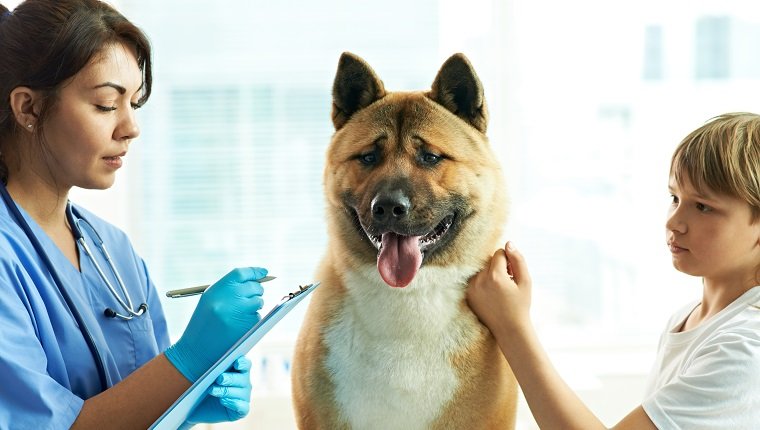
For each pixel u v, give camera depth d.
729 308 1.25
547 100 2.92
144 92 1.34
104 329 1.29
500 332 1.29
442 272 1.33
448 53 2.92
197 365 1.10
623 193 2.96
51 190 1.23
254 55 2.95
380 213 1.28
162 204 3.00
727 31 2.89
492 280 1.29
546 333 2.96
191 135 2.98
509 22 2.89
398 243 1.31
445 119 1.42
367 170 1.39
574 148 2.94
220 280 1.15
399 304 1.31
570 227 2.97
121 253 1.42
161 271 3.02
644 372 2.61
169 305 3.01
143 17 2.92
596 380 2.56
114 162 1.20
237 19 2.93
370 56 2.94
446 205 1.34
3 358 1.01
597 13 2.89
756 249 1.23
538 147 2.94
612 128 2.94
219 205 3.01
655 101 2.92
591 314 3.00
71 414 1.05
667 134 2.93
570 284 2.98
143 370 1.10
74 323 1.19
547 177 2.95
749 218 1.21
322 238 3.02
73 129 1.13
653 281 2.96
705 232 1.22
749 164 1.18
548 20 2.90
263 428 2.46
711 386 1.12
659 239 2.95
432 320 1.31
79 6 1.14
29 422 1.02
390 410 1.30
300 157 3.00
